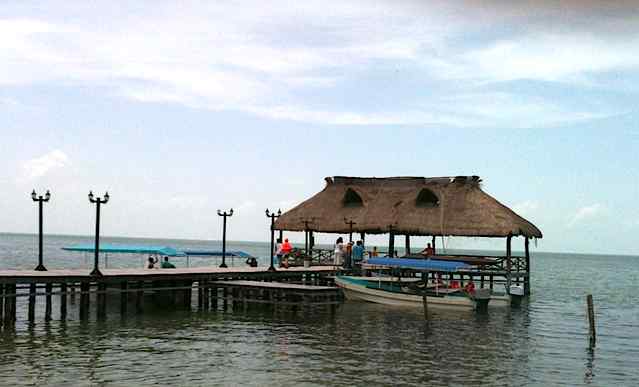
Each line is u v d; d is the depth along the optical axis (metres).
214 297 41.00
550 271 137.25
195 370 24.44
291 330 33.72
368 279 46.03
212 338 30.89
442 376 24.67
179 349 28.08
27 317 36.41
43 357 25.62
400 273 49.72
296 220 58.22
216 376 23.67
